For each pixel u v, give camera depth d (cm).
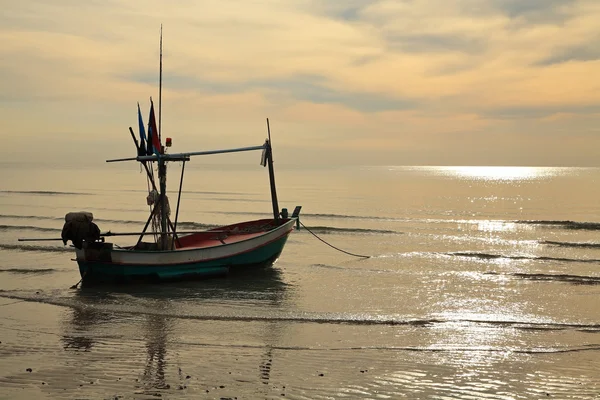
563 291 1714
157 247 1814
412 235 3212
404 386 932
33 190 7400
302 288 1739
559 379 973
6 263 2119
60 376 960
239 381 946
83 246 1692
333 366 1030
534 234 3366
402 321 1346
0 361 1042
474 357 1092
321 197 6688
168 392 891
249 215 4403
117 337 1209
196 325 1312
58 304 1501
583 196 7225
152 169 1781
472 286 1783
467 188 9400
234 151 1931
